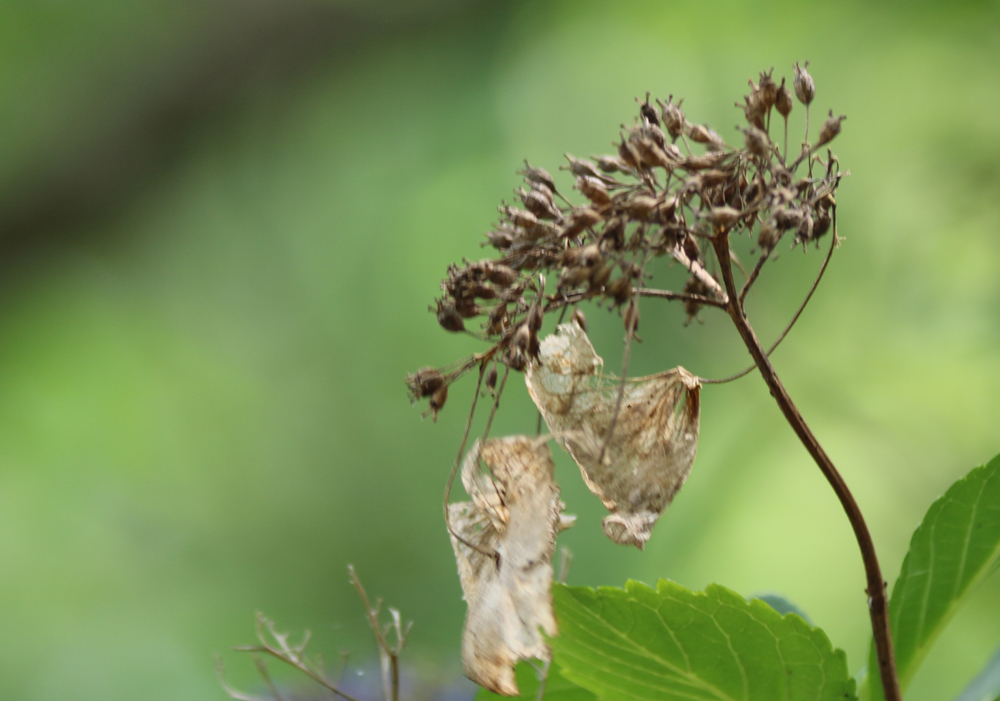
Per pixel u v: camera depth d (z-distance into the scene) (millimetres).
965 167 1248
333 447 1569
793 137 1356
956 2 1282
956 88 1283
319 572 1469
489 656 479
